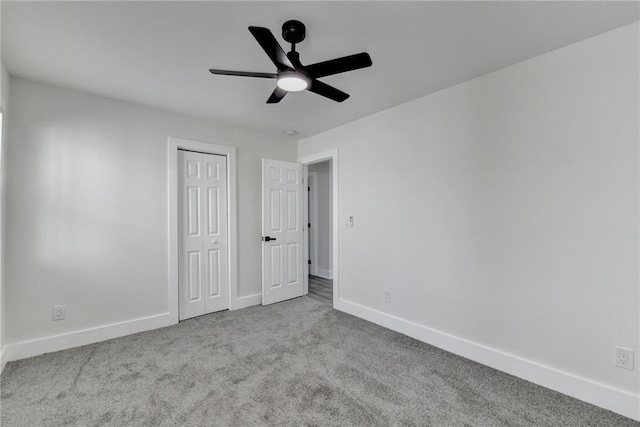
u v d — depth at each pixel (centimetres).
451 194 254
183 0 153
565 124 194
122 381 207
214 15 165
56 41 189
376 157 319
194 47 197
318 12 162
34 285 244
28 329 242
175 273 316
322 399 188
